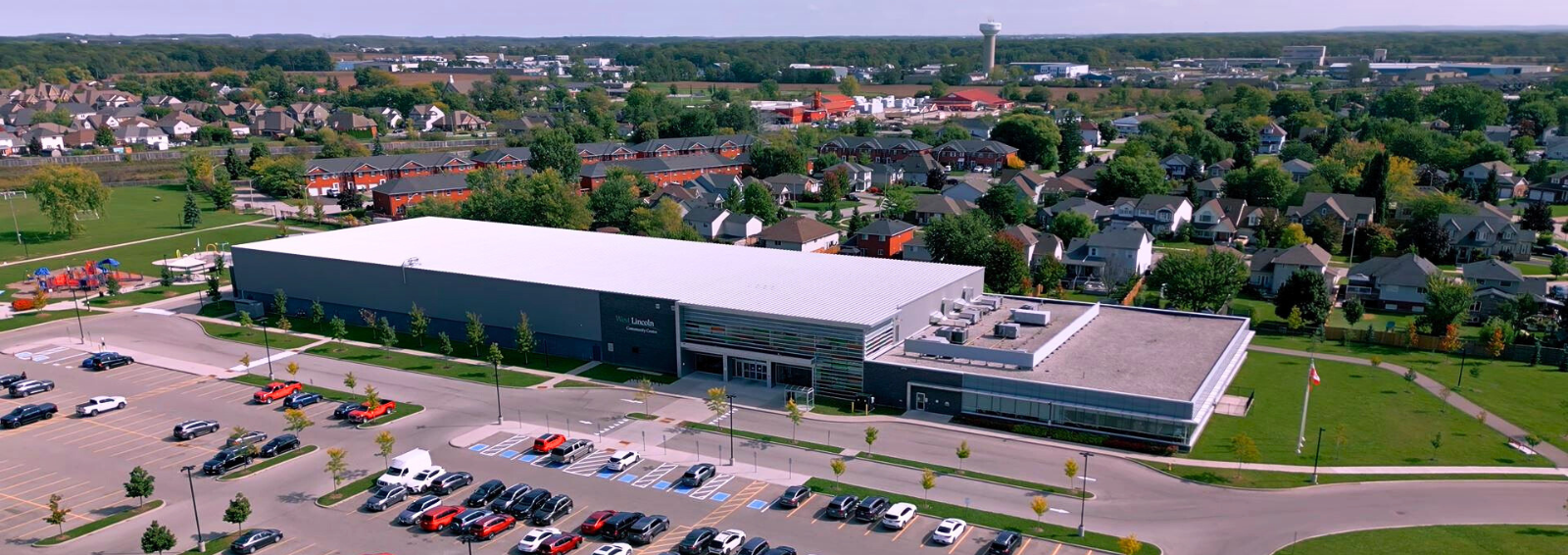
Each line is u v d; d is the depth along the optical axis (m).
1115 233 136.00
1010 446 72.88
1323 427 77.25
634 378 89.94
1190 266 113.81
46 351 98.06
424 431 76.62
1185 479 66.81
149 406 82.31
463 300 101.00
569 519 61.75
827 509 61.72
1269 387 88.00
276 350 98.94
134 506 63.47
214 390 86.44
